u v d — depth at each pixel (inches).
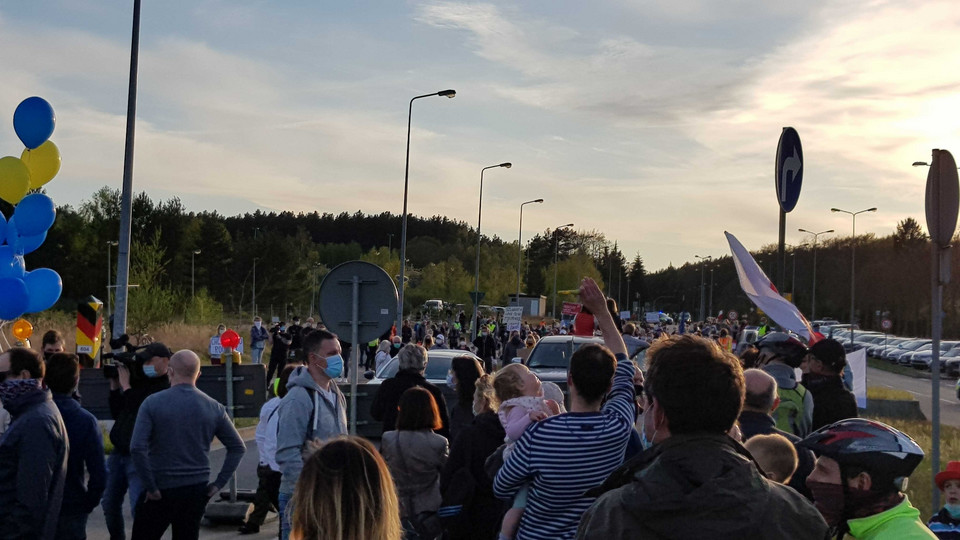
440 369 605.0
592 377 163.6
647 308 5590.6
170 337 1494.8
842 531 112.7
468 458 209.3
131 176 601.3
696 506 82.5
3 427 260.5
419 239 5393.7
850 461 107.9
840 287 3127.5
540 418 172.7
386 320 364.2
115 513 283.9
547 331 1908.2
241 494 394.6
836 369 224.5
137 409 281.0
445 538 233.5
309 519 106.3
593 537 87.0
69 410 234.1
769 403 172.7
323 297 367.2
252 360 1309.1
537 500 161.3
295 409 239.6
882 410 832.3
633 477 93.3
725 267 4598.9
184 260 3245.6
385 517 108.0
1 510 206.8
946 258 255.1
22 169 453.7
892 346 2384.4
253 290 3093.0
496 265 3627.0
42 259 2687.0
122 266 590.6
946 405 1158.3
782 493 87.4
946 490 176.2
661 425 97.7
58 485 212.1
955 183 255.4
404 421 230.4
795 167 329.1
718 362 91.7
